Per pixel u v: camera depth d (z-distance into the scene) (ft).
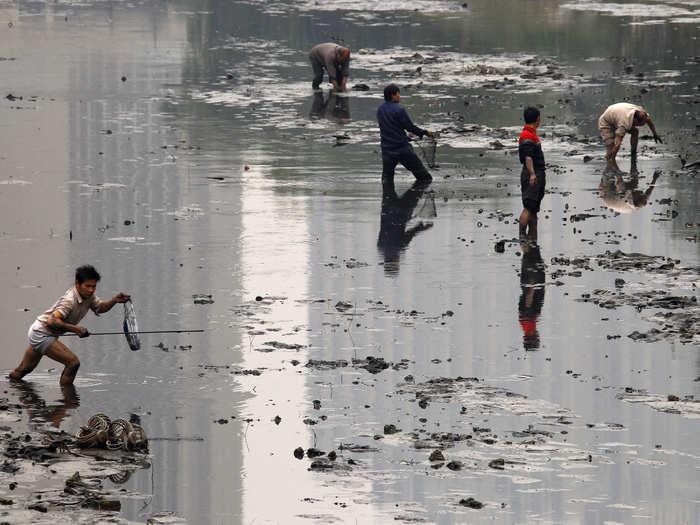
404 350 135.95
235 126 311.47
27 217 207.31
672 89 363.35
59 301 126.00
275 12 627.46
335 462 103.35
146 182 240.12
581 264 174.50
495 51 463.01
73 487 97.81
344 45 490.08
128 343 136.67
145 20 595.06
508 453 105.29
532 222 199.72
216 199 224.74
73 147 278.46
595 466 102.37
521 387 122.93
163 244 188.55
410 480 99.60
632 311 150.41
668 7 612.70
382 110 240.94
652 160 261.03
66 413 116.47
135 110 335.06
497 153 274.57
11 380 126.93
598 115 320.09
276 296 159.02
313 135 299.99
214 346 137.90
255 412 116.37
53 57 451.53
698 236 191.21
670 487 98.02
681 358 131.54
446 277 168.55
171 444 108.17
